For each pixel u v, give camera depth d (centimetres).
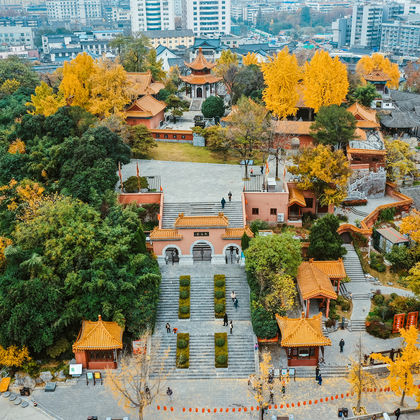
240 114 8881
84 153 7788
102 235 6625
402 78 18288
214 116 10925
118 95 9806
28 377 5875
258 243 6469
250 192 7800
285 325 6003
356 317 6600
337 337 6372
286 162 9175
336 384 5809
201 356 6112
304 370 5947
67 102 10031
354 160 9062
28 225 6738
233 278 6938
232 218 7494
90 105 10038
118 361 6022
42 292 6009
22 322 5878
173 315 6556
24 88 12462
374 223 8162
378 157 9019
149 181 8425
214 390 5759
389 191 8875
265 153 9369
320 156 7644
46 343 5925
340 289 7031
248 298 6725
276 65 10188
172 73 15388
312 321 6044
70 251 6438
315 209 8112
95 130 8188
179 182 8412
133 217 7194
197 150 9806
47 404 5600
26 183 7719
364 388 5541
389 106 12356
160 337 6303
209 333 6331
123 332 6272
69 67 10069
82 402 5619
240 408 5516
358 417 5381
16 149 8756
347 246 7612
